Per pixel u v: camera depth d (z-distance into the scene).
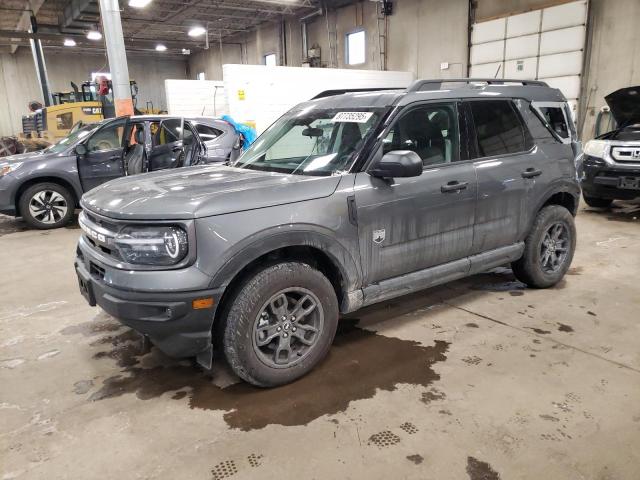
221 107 13.23
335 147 3.01
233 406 2.45
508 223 3.51
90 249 2.62
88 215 2.81
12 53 23.59
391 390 2.56
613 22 10.12
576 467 1.97
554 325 3.33
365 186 2.74
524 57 11.55
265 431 2.24
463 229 3.23
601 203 7.27
